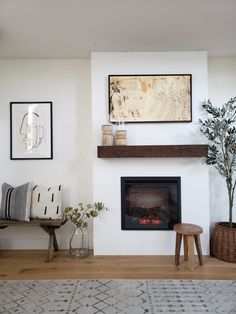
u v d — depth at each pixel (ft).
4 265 9.09
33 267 8.91
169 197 10.28
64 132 10.79
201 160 9.90
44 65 10.78
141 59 9.97
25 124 10.73
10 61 10.73
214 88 10.74
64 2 6.75
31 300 6.86
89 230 10.73
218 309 6.42
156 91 9.94
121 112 9.96
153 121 9.93
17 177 10.76
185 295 7.05
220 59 10.75
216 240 9.57
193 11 7.26
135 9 7.13
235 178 10.53
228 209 10.71
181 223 9.64
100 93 9.99
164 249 9.97
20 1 6.68
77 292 7.24
